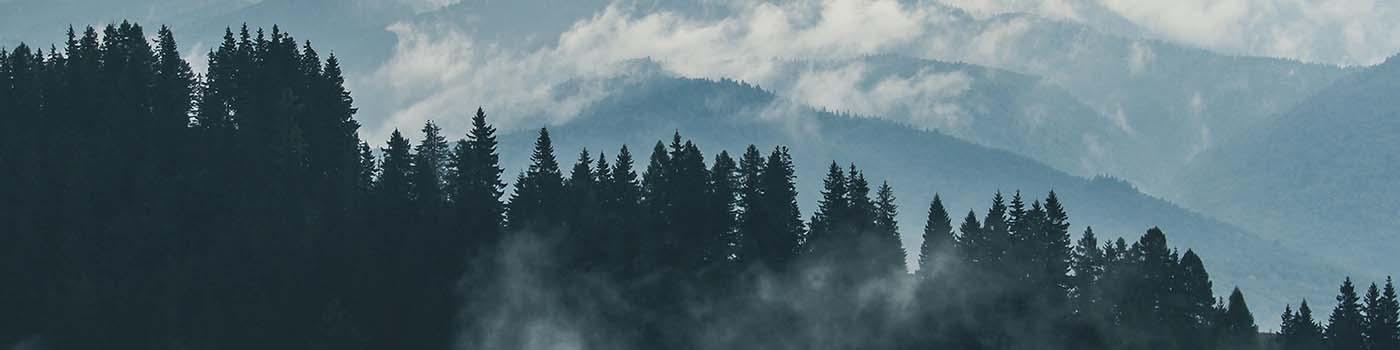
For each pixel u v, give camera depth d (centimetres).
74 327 16938
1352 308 19250
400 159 19612
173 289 17250
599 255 18038
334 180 19712
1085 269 18288
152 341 16838
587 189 18762
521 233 18100
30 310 17275
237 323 16938
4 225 18038
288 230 18150
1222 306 18988
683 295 17850
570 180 19162
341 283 17412
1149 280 18088
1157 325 17775
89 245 17788
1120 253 18362
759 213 18712
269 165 19512
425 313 17275
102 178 18712
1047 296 17900
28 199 18375
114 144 19375
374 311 17212
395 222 18225
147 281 17375
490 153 19588
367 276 17412
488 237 18100
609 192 18875
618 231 18175
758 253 18362
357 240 17838
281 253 17712
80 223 18100
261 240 17912
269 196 18850
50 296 17212
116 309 17050
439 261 17738
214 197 18738
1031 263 18050
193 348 16738
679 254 18112
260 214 18475
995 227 18250
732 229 18725
